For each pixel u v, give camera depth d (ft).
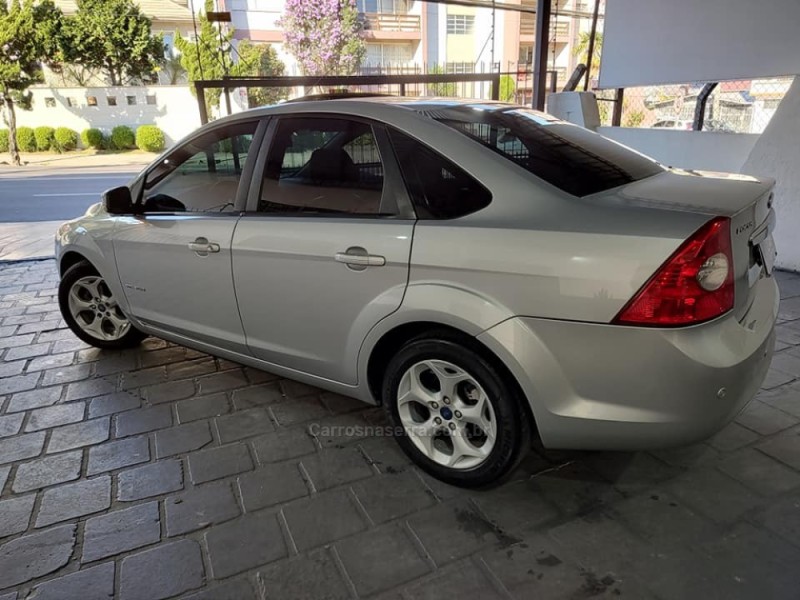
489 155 6.96
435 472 7.86
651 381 5.93
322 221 7.96
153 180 10.44
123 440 9.18
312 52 70.03
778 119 16.58
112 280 11.32
